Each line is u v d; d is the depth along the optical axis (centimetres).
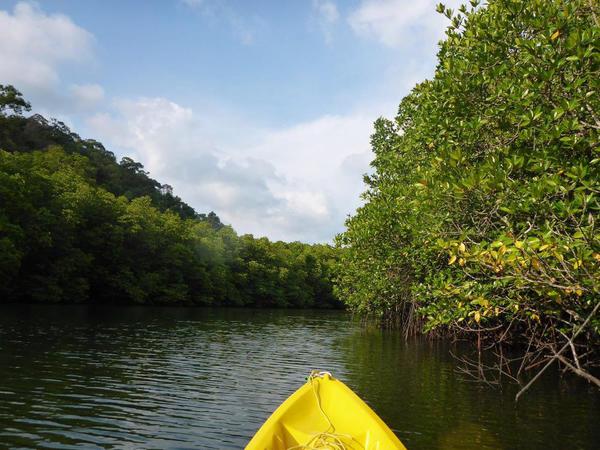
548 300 763
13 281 3512
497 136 821
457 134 835
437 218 945
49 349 1462
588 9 734
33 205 3647
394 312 2845
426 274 1566
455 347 1945
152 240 4694
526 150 763
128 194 7775
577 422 824
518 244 570
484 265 700
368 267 1944
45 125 7950
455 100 827
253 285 6169
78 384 1025
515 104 702
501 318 1330
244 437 730
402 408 904
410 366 1434
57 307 3338
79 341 1694
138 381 1101
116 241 4381
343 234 2059
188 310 4328
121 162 9506
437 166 807
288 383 1166
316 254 7400
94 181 5622
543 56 684
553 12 690
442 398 993
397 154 1980
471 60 844
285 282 6412
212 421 807
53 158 5662
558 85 682
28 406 830
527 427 789
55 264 3728
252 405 928
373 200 1916
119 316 2983
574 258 563
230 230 6306
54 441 671
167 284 4947
